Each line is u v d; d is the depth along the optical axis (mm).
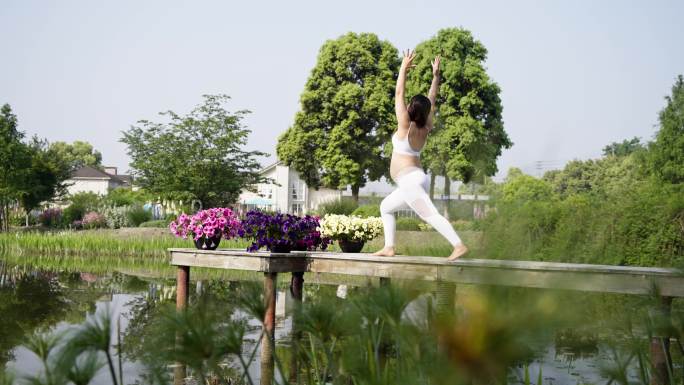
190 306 913
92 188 56625
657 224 4137
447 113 28281
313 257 6164
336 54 32938
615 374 957
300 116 33250
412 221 15844
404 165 5258
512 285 454
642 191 4656
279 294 9555
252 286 1005
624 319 967
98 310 878
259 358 4906
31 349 854
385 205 5664
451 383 450
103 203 30328
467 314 454
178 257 6973
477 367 446
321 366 2793
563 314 447
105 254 18344
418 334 641
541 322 438
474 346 441
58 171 31844
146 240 18656
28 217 31703
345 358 979
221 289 9344
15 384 850
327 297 1088
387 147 31641
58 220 30656
